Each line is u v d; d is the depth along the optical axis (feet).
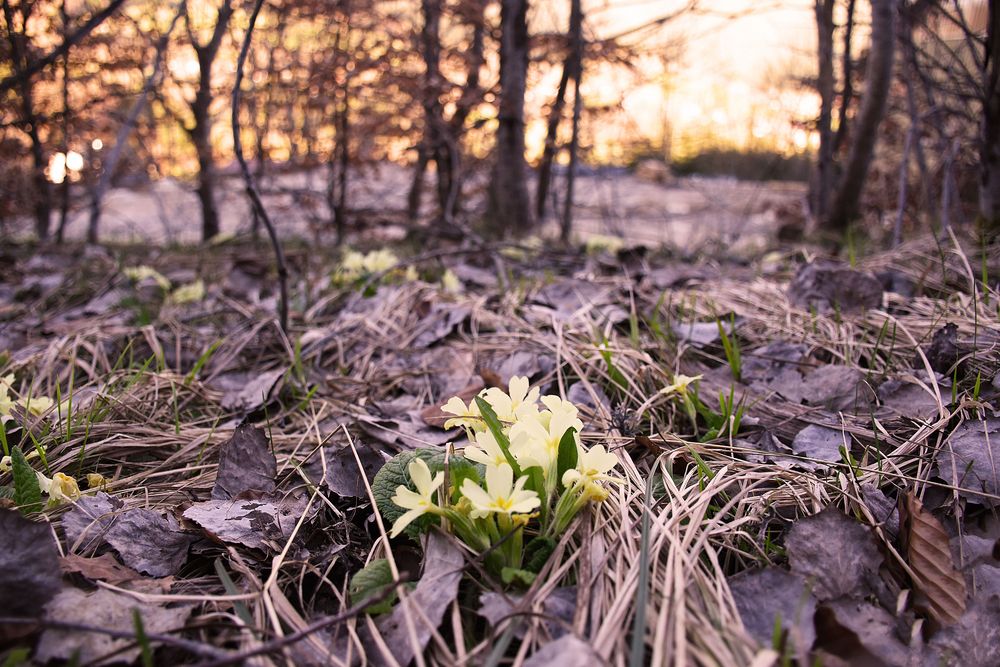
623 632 3.76
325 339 9.52
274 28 17.90
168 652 3.82
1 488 5.15
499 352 8.80
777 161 25.91
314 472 5.96
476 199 30.53
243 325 10.48
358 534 5.14
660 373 7.66
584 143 22.79
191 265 17.95
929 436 5.95
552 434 4.58
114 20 18.42
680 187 42.98
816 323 8.79
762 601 4.11
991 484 5.18
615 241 16.48
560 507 4.51
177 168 29.35
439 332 9.66
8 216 22.12
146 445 6.57
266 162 22.56
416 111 19.17
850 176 17.01
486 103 18.33
